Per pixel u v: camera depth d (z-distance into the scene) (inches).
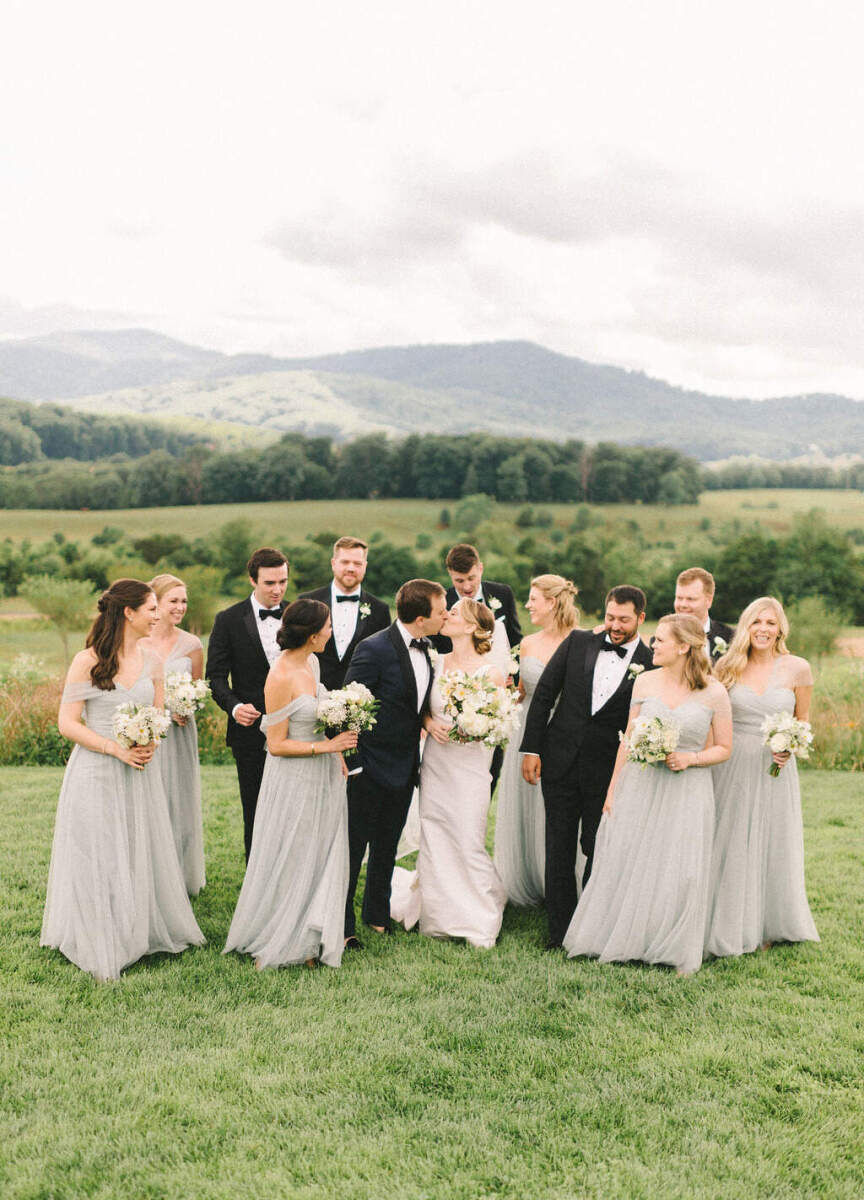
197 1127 135.2
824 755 471.5
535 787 232.7
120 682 187.0
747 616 202.1
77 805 183.0
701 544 3592.5
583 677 206.1
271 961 187.6
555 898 207.5
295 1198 120.0
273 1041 159.2
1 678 484.4
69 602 1974.7
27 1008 168.7
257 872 191.8
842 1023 167.9
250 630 228.8
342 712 184.5
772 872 204.8
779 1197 122.5
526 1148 132.2
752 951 202.4
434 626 207.0
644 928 191.9
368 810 208.2
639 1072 151.7
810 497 5516.7
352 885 204.7
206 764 441.7
